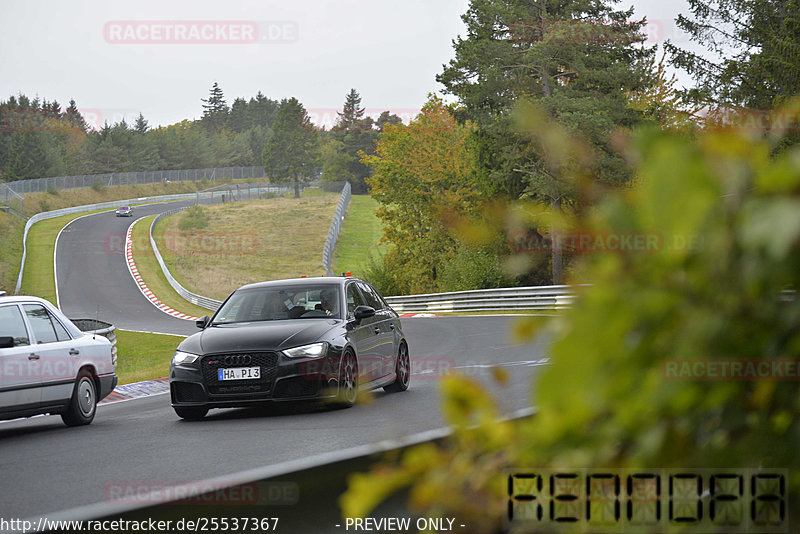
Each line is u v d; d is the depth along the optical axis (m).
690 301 2.44
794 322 2.37
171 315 149.38
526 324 2.58
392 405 26.58
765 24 114.94
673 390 2.50
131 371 57.75
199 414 26.98
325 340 26.50
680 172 2.38
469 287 107.62
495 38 119.94
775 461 2.56
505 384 2.94
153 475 17.25
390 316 32.28
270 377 25.98
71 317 144.62
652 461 2.59
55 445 22.61
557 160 2.62
